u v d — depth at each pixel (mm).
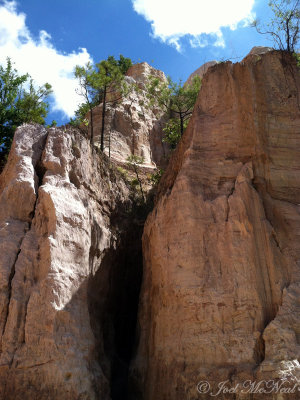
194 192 12031
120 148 27438
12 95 21125
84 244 12180
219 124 13000
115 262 15070
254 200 11625
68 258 11570
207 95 13594
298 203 12242
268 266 10891
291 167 12625
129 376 12016
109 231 14898
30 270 11047
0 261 11023
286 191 12352
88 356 10789
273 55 13867
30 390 9742
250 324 10188
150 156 29484
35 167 13047
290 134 12953
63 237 11641
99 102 30344
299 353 9477
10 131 20000
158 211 12578
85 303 11594
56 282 10883
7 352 10047
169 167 14711
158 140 31016
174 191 12297
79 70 22641
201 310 10711
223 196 11836
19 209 12070
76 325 10852
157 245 12133
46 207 11883
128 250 16359
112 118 28703
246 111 12969
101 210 14953
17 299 10555
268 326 9961
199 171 12422
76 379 10094
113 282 14773
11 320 10344
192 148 12758
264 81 13438
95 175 15312
